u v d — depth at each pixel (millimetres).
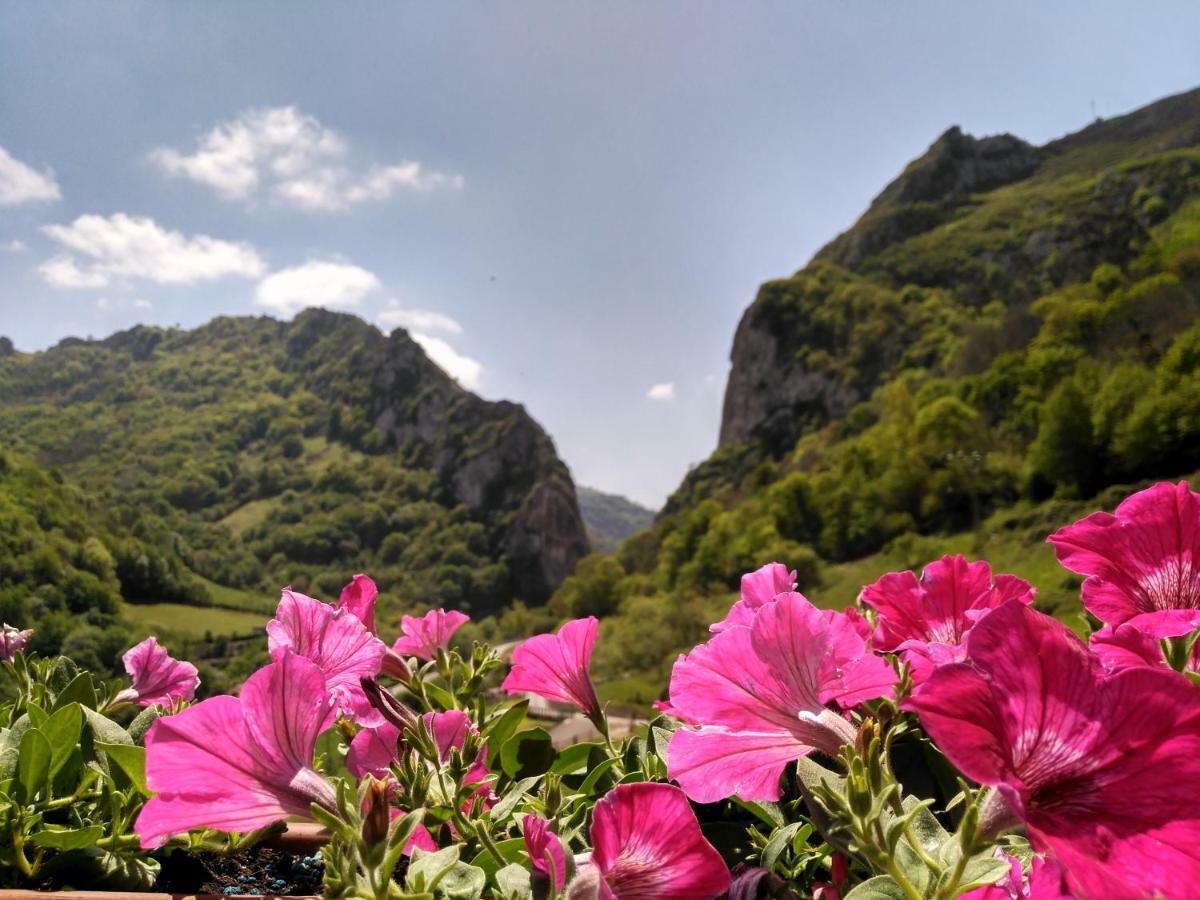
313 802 790
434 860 816
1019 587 1213
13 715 1384
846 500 68625
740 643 889
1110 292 70688
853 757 720
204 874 1213
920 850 686
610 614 91312
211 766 774
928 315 102188
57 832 997
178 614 78125
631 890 765
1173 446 47375
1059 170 128375
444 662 1428
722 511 88438
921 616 1222
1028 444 62281
